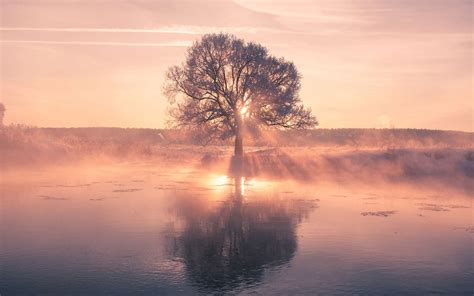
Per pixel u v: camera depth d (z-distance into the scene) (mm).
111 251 13031
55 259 12281
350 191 25578
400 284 10438
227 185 28422
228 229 15859
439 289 10156
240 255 12727
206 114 44750
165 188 26797
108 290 10078
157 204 20922
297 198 22797
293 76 45625
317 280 10695
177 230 15648
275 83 45094
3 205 20453
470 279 10781
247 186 27938
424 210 19531
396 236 14812
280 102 44500
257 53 44469
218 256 12617
